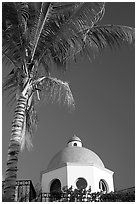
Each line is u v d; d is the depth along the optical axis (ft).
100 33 27.50
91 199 29.78
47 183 80.02
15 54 27.07
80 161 81.82
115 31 27.25
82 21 24.66
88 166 80.18
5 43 26.05
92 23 25.11
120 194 30.68
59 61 29.60
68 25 24.77
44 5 24.12
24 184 37.04
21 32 25.59
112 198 30.14
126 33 27.12
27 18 25.27
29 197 36.32
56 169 81.00
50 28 26.16
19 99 25.89
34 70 27.86
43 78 29.68
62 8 25.94
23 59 26.76
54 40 26.16
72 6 25.38
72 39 25.64
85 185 76.95
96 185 77.30
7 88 31.63
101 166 83.76
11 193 21.70
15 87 31.50
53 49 27.14
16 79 29.66
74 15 24.67
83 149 88.22
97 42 27.84
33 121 33.04
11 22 25.68
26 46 26.09
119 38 27.30
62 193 30.63
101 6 24.25
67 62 29.45
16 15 25.18
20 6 24.50
